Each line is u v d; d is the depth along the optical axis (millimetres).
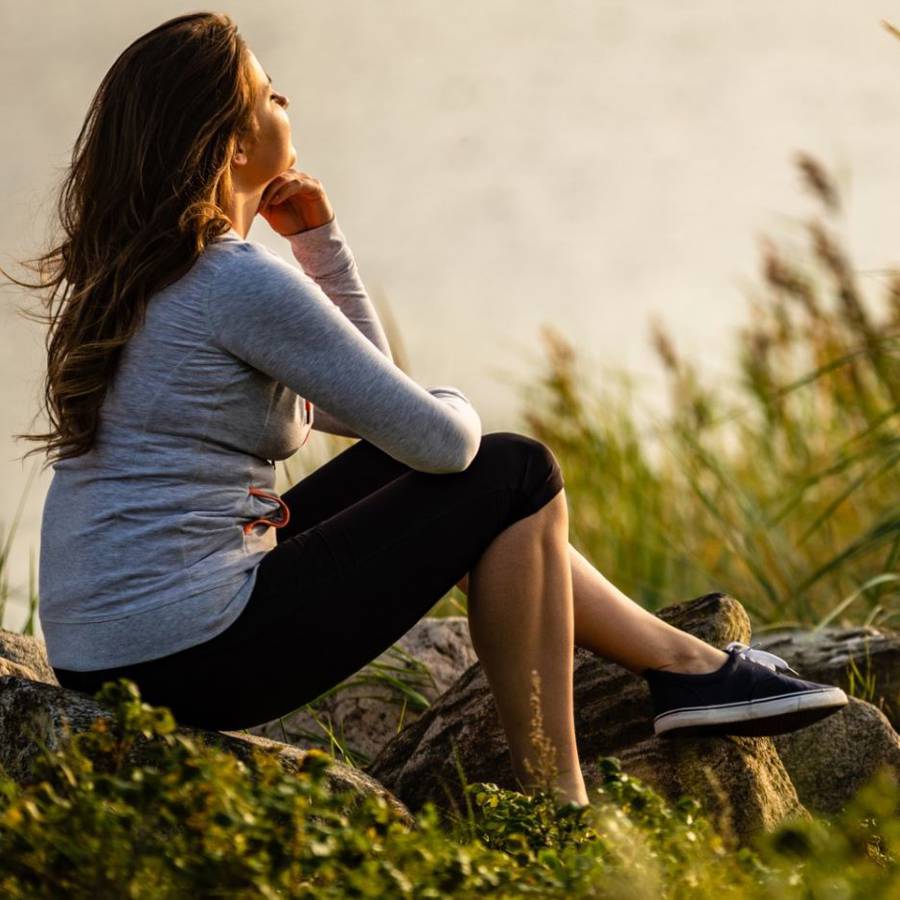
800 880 7961
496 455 10078
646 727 11828
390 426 9609
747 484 24109
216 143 9797
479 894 7402
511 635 10094
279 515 10211
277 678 9641
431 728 12352
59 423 9531
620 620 10906
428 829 7453
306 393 9508
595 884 7504
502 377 27000
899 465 21766
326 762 7488
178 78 9727
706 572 21578
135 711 7496
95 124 9898
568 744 10141
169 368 9414
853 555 19766
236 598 9508
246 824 6875
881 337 22547
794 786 12172
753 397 24953
